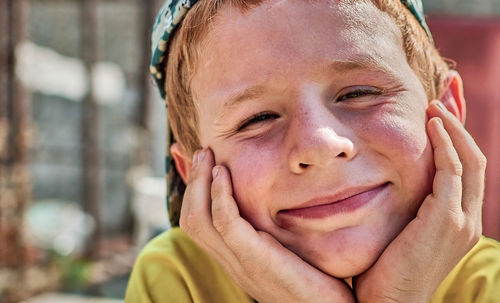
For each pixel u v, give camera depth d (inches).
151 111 208.1
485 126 161.2
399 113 40.0
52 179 254.4
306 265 40.2
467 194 42.2
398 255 39.2
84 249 194.2
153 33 53.3
